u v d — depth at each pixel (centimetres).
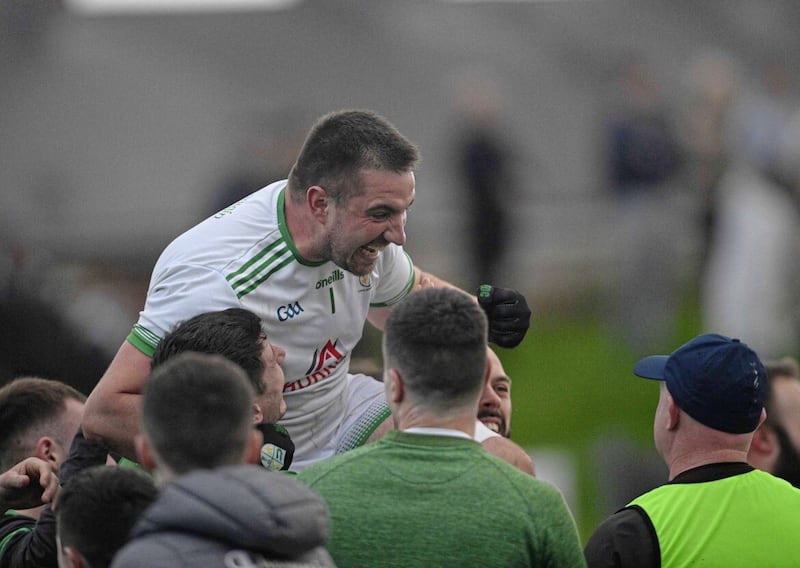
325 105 9838
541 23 10869
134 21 10019
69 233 5362
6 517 1307
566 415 4291
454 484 1070
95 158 8675
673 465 1272
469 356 1096
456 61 10400
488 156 5097
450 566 1052
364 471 1080
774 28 10988
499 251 5134
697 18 11025
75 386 2898
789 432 1545
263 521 914
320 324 1416
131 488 1024
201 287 1343
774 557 1215
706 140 4875
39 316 2895
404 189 1327
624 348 4875
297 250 1366
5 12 9394
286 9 10488
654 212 4881
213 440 991
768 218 4675
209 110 9300
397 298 1549
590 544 1248
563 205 6188
